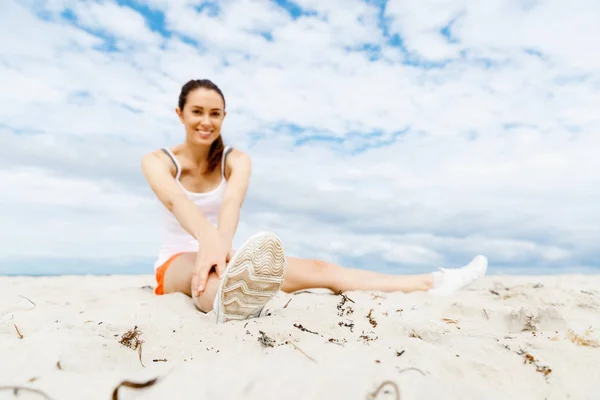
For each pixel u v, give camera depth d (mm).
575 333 2025
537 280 4879
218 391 1348
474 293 3529
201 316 2490
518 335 2125
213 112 3201
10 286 4203
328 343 1797
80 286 4426
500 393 1501
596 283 4484
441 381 1437
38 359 1612
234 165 3461
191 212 3025
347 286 3408
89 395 1370
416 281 3498
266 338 1856
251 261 2270
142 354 1780
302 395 1315
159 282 3238
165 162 3381
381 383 1365
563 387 1549
